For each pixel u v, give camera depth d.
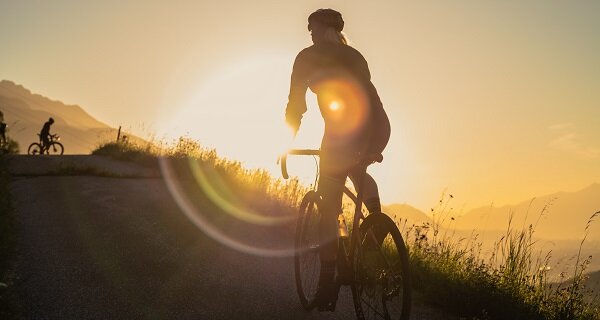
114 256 5.26
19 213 7.15
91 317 3.69
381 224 3.30
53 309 3.78
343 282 3.73
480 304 4.86
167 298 4.20
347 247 3.77
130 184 10.35
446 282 5.23
